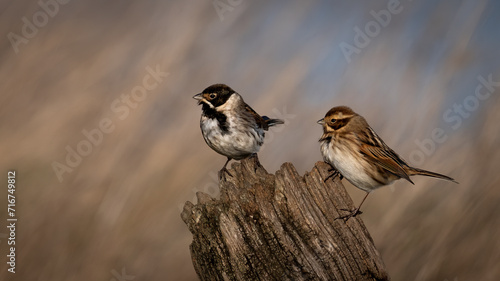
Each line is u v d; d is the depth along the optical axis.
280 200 7.28
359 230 7.42
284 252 7.11
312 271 7.11
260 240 7.13
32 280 12.48
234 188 7.33
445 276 12.28
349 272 7.27
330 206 7.41
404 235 12.73
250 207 7.22
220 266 7.23
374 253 7.44
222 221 7.16
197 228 7.40
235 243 7.12
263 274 7.08
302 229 7.23
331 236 7.27
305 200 7.31
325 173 7.53
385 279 7.47
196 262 7.45
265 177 8.01
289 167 7.43
